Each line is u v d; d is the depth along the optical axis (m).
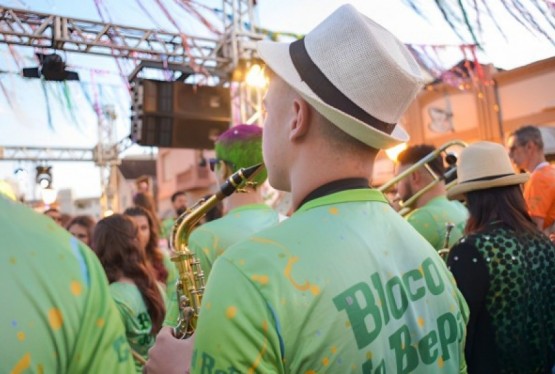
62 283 0.57
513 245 1.38
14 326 0.51
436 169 2.39
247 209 1.71
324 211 0.81
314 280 0.71
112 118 5.77
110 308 0.63
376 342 0.73
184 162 18.14
